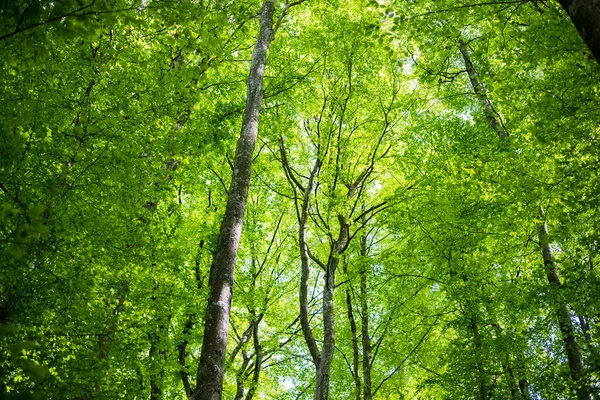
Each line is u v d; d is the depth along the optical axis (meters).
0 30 4.14
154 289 9.87
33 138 6.79
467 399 10.61
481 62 9.51
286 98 12.78
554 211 8.79
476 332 11.09
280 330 14.64
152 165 8.21
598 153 7.80
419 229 12.95
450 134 13.47
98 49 8.01
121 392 8.35
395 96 13.73
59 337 7.09
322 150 12.32
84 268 7.09
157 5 5.87
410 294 13.53
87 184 7.15
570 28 7.84
